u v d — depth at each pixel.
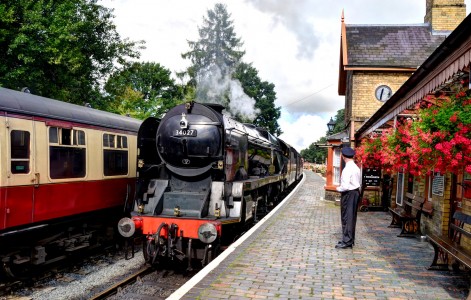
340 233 9.45
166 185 8.60
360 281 5.73
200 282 5.57
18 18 15.05
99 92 20.94
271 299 4.97
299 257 7.05
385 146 8.67
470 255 5.34
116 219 10.84
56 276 7.98
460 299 5.06
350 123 18.16
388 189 14.16
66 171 8.31
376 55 18.39
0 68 14.62
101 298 6.54
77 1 17.36
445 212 7.78
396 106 8.29
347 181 7.81
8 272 7.27
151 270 8.07
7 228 6.96
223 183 8.44
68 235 9.01
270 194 15.34
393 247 8.01
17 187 7.03
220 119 8.77
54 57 15.39
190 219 7.77
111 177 9.97
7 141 6.82
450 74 5.09
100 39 20.03
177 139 8.69
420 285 5.59
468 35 4.49
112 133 10.08
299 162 30.73
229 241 9.46
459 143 4.62
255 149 12.21
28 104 7.41
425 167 5.79
